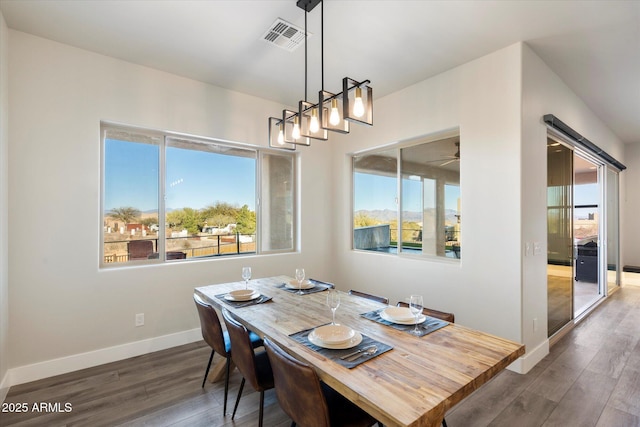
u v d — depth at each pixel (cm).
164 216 331
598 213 516
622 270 637
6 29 240
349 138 439
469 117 297
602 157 461
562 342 325
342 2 216
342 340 152
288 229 432
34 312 254
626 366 272
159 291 316
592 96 382
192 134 338
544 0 214
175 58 295
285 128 254
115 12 228
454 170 320
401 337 162
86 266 278
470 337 162
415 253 363
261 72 323
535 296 280
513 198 265
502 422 199
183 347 321
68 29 249
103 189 299
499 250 274
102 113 286
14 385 245
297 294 251
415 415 98
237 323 180
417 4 219
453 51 280
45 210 260
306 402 131
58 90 266
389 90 366
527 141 270
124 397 229
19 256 249
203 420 204
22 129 251
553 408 213
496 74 278
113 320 290
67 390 238
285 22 240
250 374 175
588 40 262
